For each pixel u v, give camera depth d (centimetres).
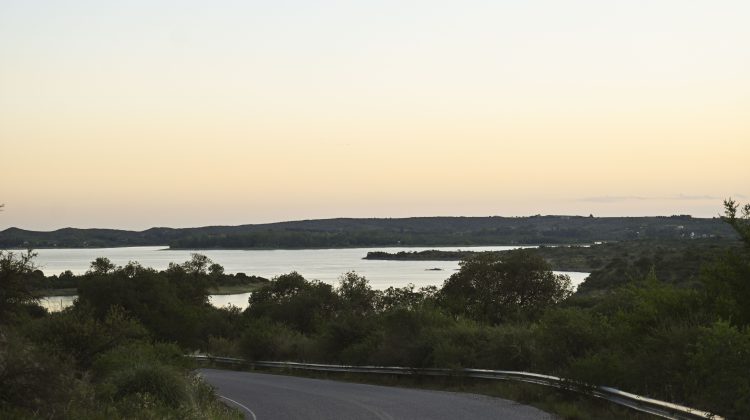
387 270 19200
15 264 1351
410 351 2695
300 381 2930
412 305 3114
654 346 1495
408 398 2048
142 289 4303
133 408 1288
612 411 1436
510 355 2308
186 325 4294
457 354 2495
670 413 1216
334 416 1708
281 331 4125
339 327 3459
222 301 11512
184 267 9700
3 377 1080
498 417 1538
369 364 2997
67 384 1208
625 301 2197
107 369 1780
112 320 2181
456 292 4566
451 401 1905
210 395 1961
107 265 4850
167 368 1661
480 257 4644
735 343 1188
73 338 1969
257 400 2147
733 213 1619
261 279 15650
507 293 4453
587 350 1936
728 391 1161
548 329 2041
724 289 1570
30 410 1081
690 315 1570
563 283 4575
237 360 4031
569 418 1452
